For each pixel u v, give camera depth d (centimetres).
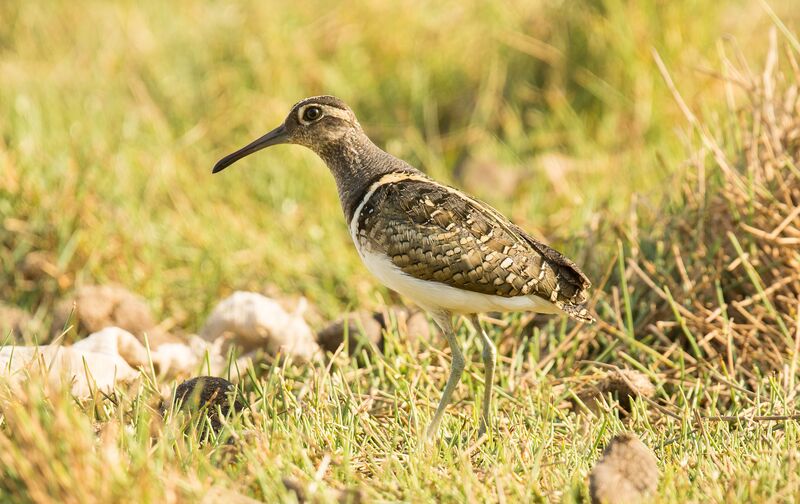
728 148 1241
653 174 1432
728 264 1131
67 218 1353
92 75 1722
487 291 910
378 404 1006
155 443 845
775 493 753
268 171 1541
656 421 968
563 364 1088
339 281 1325
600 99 1631
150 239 1362
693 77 1538
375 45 1800
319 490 758
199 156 1572
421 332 1127
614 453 762
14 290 1306
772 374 990
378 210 930
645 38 1588
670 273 1148
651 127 1542
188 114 1683
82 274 1307
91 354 997
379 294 1226
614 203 1377
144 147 1548
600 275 1179
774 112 1198
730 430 946
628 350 1095
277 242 1380
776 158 1163
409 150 1655
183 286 1334
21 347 1011
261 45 1770
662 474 803
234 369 1095
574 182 1497
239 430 846
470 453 872
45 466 697
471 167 1570
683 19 1588
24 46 1828
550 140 1619
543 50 1680
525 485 788
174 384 924
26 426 718
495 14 1758
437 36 1803
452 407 1009
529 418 957
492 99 1688
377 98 1739
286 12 1841
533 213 1445
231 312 1132
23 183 1385
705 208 1167
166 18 1872
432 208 911
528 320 1134
